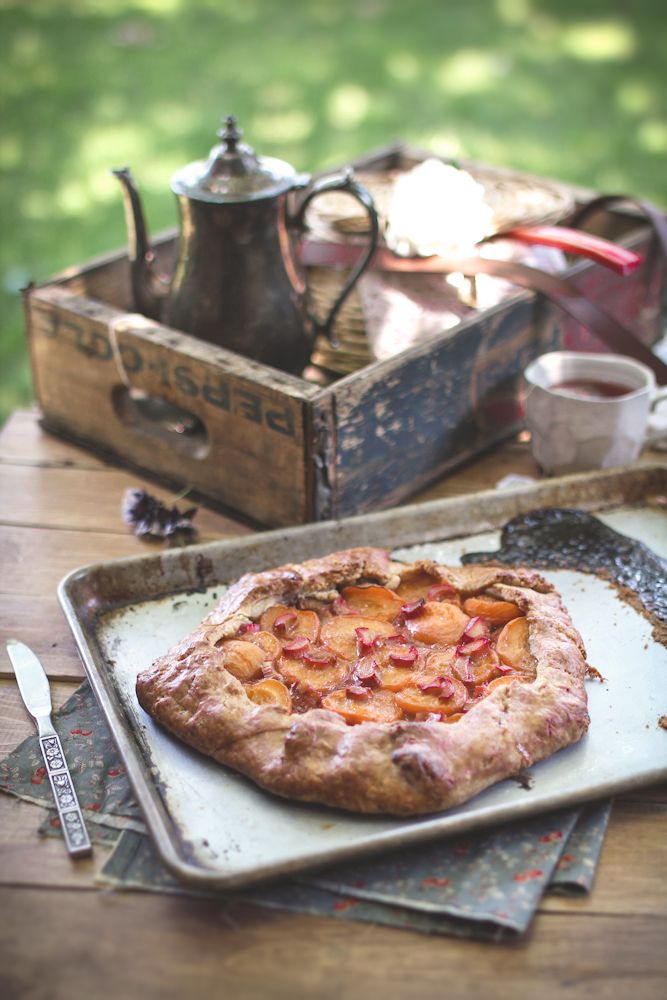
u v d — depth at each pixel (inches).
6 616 49.4
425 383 56.6
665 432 59.7
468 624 43.8
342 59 184.2
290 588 45.4
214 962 33.3
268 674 41.9
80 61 180.9
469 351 58.7
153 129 159.3
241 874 33.0
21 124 161.0
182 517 55.9
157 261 69.4
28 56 181.9
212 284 57.2
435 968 33.2
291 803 37.4
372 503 56.6
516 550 52.2
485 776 37.3
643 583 49.7
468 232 60.9
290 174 57.3
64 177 147.6
